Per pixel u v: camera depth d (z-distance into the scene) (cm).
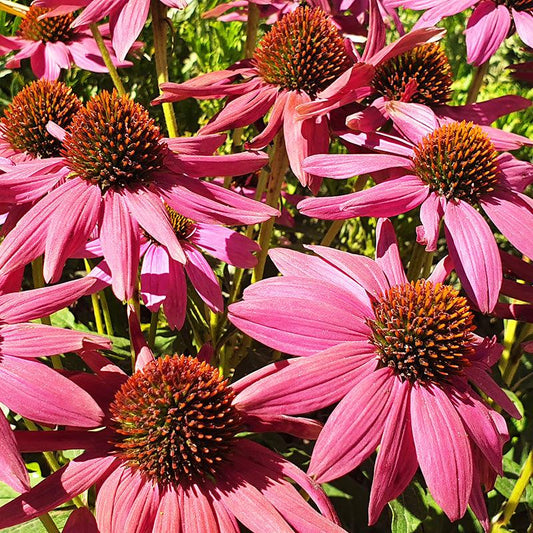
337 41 57
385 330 49
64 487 46
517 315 53
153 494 47
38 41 65
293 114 55
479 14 58
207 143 53
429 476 46
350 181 72
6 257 48
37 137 56
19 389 46
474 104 59
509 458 58
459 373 49
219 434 47
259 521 46
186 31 74
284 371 48
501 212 53
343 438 47
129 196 51
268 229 58
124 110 52
